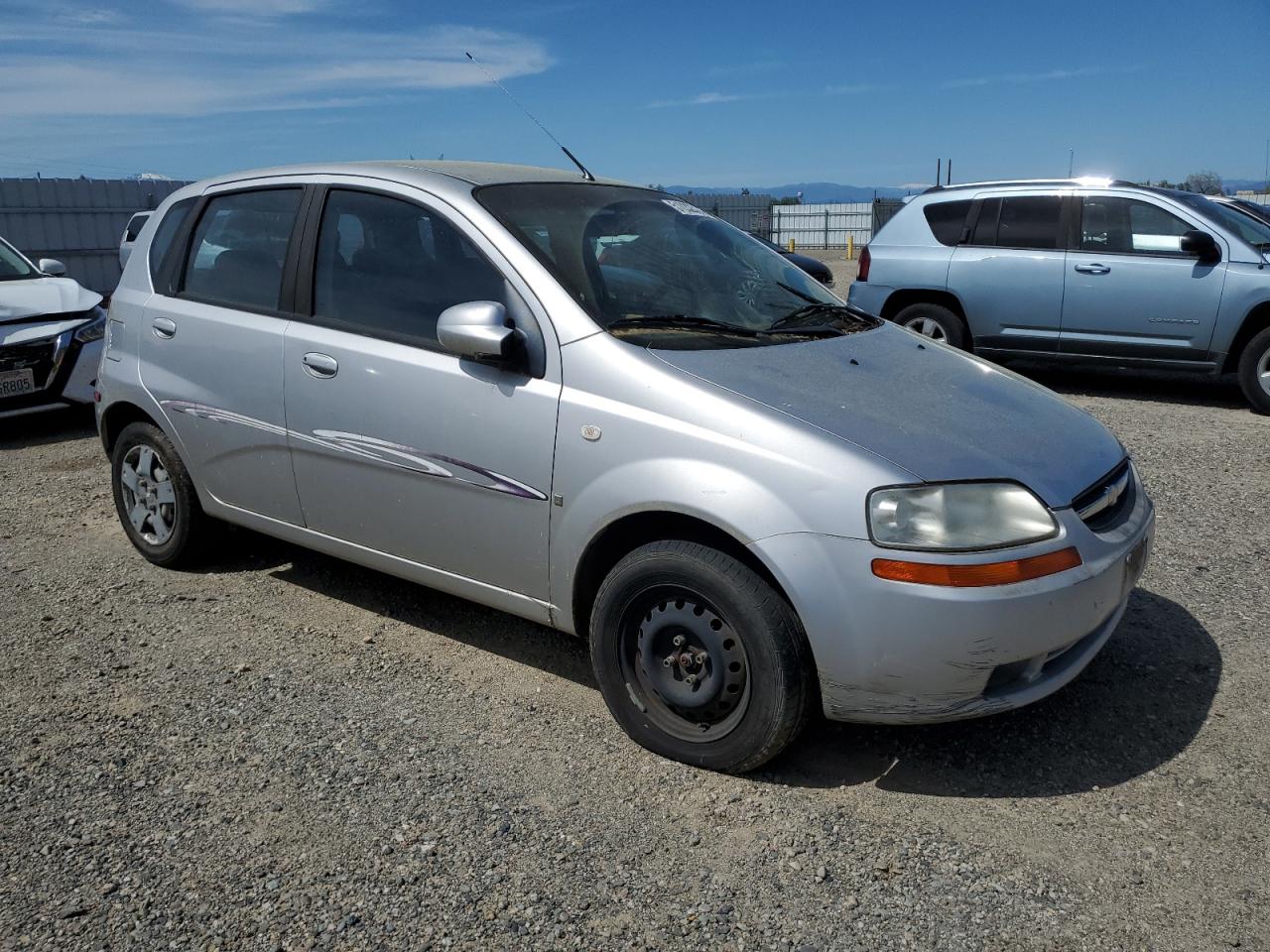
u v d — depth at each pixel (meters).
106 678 3.71
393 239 3.71
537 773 3.09
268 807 2.91
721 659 2.97
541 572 3.32
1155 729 3.32
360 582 4.62
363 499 3.75
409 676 3.72
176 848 2.74
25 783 3.04
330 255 3.87
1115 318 8.58
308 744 3.26
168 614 4.27
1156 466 6.47
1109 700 3.50
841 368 3.35
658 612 3.08
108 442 4.86
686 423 2.97
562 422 3.17
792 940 2.40
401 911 2.49
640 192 4.21
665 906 2.51
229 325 4.10
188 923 2.46
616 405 3.08
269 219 4.13
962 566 2.71
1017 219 9.02
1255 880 2.58
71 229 22.52
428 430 3.47
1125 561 3.07
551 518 3.23
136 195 23.44
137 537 4.78
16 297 7.83
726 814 2.88
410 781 3.04
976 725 3.36
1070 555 2.86
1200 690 3.56
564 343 3.21
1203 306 8.21
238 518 4.30
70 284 8.41
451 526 3.51
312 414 3.81
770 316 3.72
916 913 2.48
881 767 3.12
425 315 3.57
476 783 3.03
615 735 3.31
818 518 2.77
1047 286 8.80
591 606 3.36
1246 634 3.99
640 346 3.18
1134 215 8.57
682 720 3.12
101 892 2.56
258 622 4.20
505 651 3.94
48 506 5.84
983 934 2.41
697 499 2.89
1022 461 2.98
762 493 2.83
